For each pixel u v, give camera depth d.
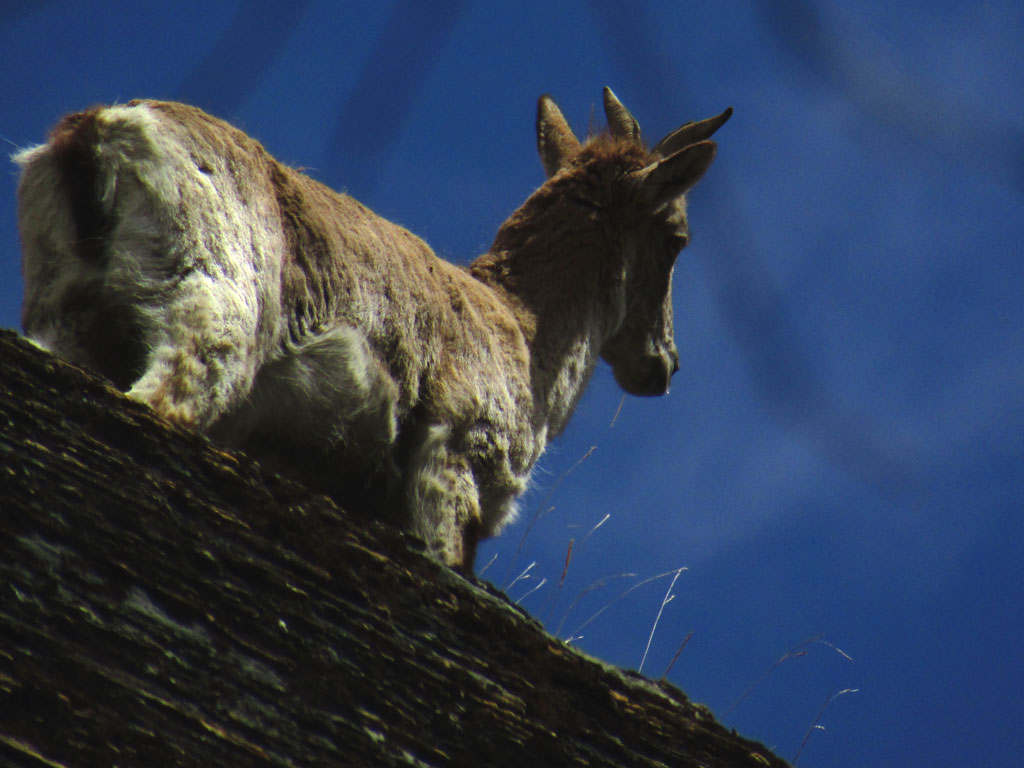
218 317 14.62
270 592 12.06
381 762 11.93
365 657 12.40
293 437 16.80
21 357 11.66
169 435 12.22
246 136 16.45
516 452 20.03
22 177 15.05
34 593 10.61
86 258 14.66
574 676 13.98
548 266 22.50
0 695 9.95
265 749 11.21
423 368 18.41
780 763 15.15
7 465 11.06
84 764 10.08
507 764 12.88
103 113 15.01
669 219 24.55
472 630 13.50
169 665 11.04
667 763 14.25
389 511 18.09
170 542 11.63
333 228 17.34
